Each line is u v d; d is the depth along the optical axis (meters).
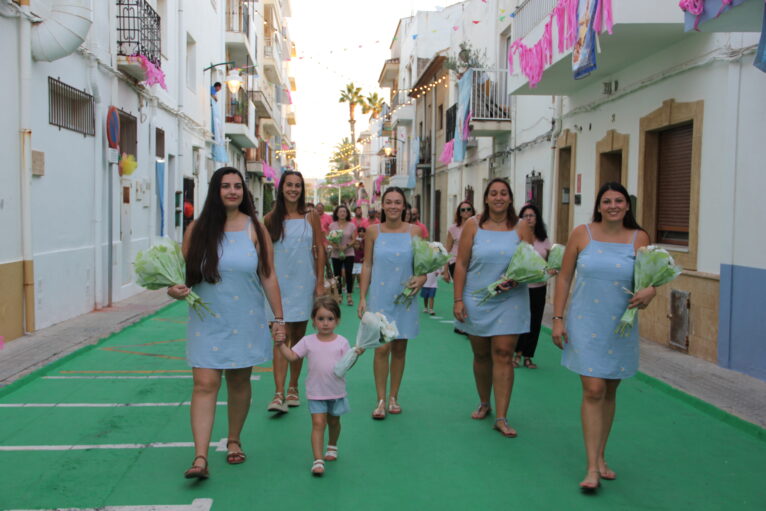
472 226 5.34
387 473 4.36
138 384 6.47
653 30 7.62
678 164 8.50
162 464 4.41
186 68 17.47
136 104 12.65
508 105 16.19
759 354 6.59
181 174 16.09
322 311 4.39
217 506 3.80
